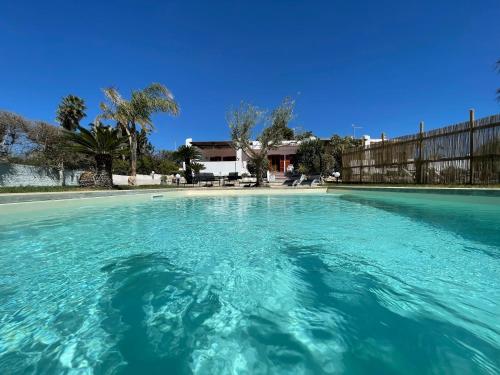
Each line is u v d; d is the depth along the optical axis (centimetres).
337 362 131
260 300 198
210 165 2666
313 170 2367
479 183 801
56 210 696
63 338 151
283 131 1728
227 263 280
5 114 1187
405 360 131
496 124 754
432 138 976
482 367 125
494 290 204
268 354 138
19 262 285
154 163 2923
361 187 1098
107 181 1236
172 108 1498
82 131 1159
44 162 1340
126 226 487
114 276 246
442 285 215
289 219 550
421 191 760
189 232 434
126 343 147
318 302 193
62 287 222
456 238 356
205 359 134
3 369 126
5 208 611
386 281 225
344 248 326
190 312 182
